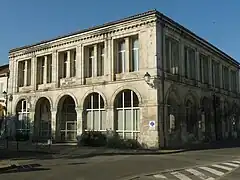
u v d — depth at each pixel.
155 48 28.16
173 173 13.61
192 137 33.34
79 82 33.19
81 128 32.38
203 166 16.30
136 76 29.20
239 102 49.28
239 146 32.28
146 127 27.81
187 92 32.78
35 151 25.66
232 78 48.12
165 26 29.81
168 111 29.69
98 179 11.98
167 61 30.31
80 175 13.04
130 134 29.34
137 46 30.30
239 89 50.03
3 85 41.50
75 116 35.31
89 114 32.62
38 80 37.72
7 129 39.72
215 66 41.88
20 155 22.80
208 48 38.69
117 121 30.36
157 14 28.53
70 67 34.62
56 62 35.59
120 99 30.50
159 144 27.09
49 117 37.00
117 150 26.23
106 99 30.80
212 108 38.81
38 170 14.85
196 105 34.69
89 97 32.78
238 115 48.16
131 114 29.50
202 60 38.00
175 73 31.30
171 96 30.12
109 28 31.30
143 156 22.11
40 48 37.25
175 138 29.77
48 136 36.53
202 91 36.38
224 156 22.09
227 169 15.05
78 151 25.59
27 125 37.81
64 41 34.94
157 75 27.84
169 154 23.84
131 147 27.88
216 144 34.38
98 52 32.72
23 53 39.22
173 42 31.62
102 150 26.27
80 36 33.53
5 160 19.39
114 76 30.75
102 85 31.30
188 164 17.27
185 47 33.91
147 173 13.63
